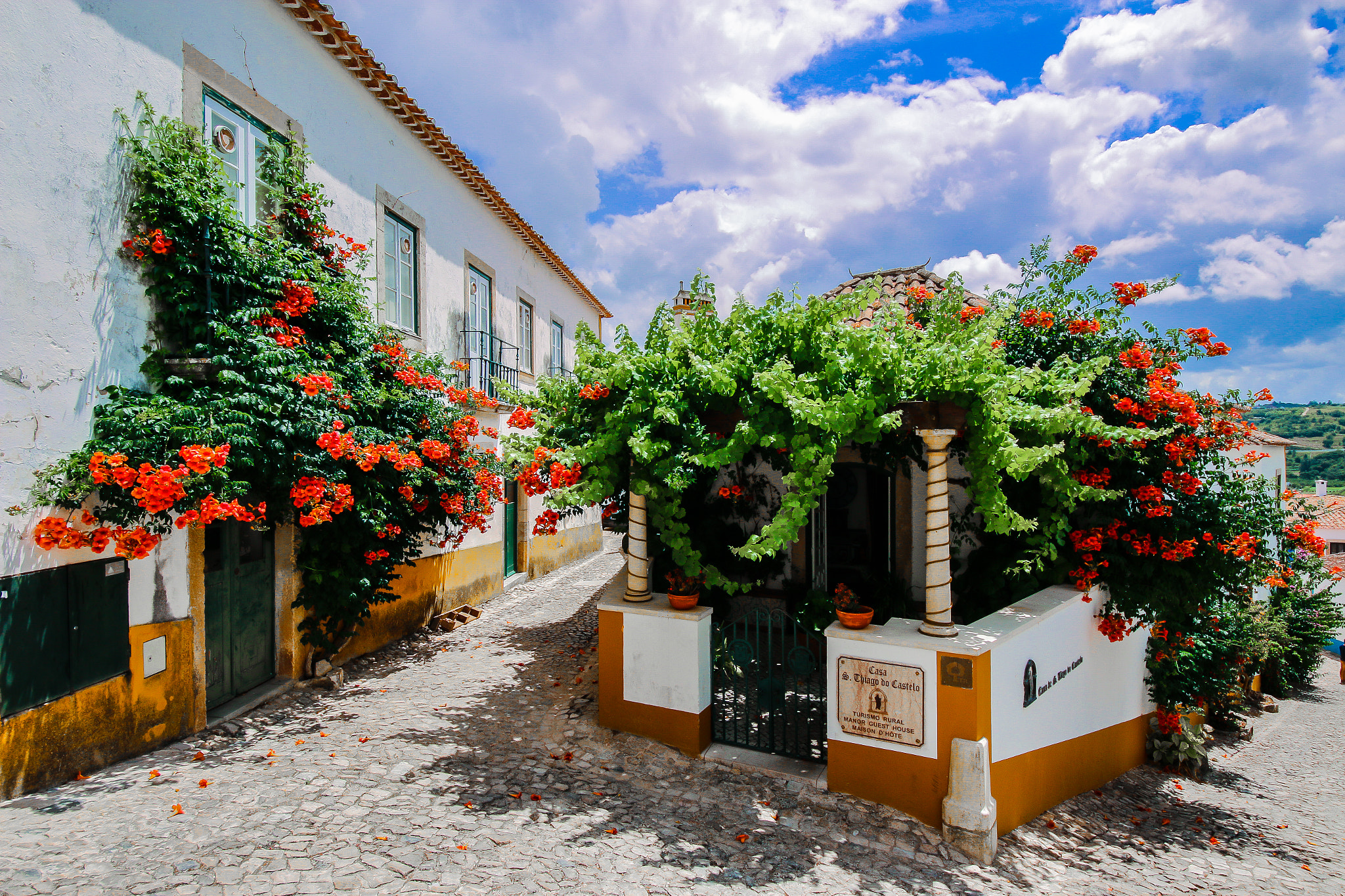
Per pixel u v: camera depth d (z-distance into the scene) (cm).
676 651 515
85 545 385
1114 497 509
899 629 461
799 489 425
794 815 434
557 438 533
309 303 545
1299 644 1284
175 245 472
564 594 1085
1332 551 2200
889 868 388
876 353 427
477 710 573
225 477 420
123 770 420
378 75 732
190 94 511
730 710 593
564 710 578
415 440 627
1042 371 554
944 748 428
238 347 487
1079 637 583
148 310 464
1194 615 628
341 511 502
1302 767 834
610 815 418
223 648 543
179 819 366
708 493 808
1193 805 629
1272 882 480
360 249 666
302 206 609
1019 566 586
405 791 423
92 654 413
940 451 453
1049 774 534
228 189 556
